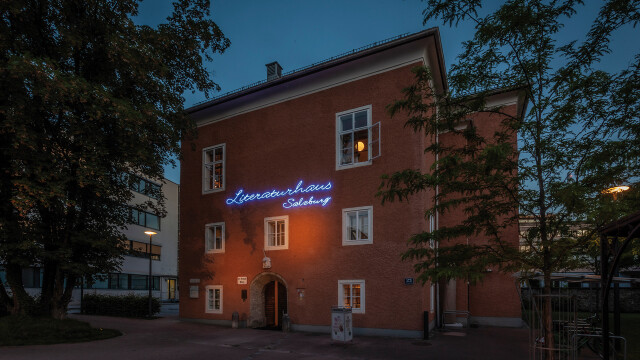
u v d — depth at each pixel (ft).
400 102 23.66
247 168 61.98
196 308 63.67
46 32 43.75
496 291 58.95
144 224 134.00
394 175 22.40
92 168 39.81
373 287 47.75
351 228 51.39
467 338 45.39
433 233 22.31
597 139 18.97
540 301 21.11
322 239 52.70
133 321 66.80
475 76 21.98
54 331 42.68
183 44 50.88
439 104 23.32
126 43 41.60
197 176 67.62
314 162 55.36
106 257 49.08
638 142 17.53
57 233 46.01
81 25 42.11
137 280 129.49
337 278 50.52
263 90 60.75
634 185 18.19
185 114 55.62
